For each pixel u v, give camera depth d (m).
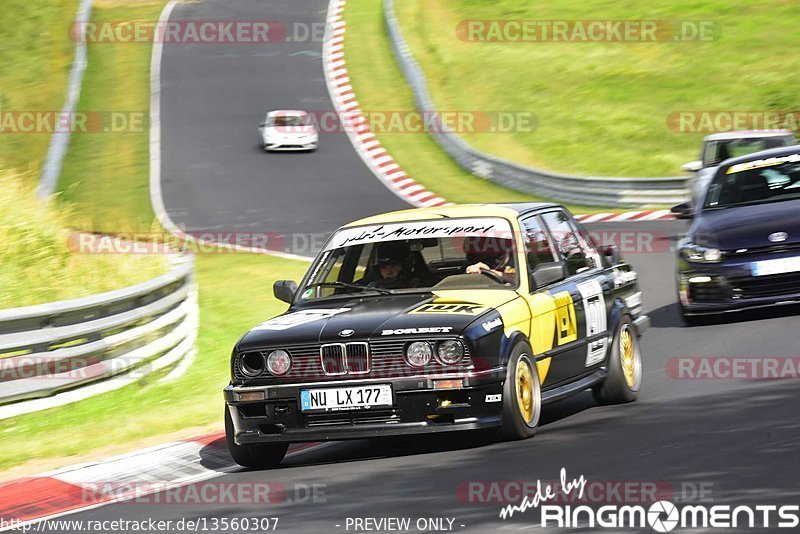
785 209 41.31
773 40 156.75
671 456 22.97
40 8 171.50
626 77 146.75
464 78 148.88
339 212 98.75
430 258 29.33
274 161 121.88
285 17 181.38
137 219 99.12
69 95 144.25
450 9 175.50
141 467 28.14
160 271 47.12
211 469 27.52
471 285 28.31
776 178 43.81
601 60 152.62
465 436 27.55
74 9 177.88
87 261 46.56
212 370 41.78
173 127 136.38
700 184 64.88
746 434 24.31
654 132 129.62
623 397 30.77
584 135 129.62
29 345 34.59
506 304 26.88
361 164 119.44
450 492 21.62
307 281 29.84
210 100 147.00
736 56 152.38
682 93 141.62
